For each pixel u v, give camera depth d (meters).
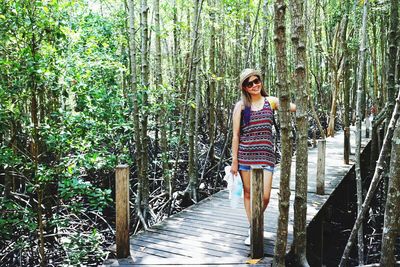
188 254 4.12
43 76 4.41
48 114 5.71
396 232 2.97
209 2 9.05
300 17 3.29
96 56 5.78
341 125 15.50
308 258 5.37
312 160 9.02
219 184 9.11
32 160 4.87
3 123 4.65
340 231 7.10
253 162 3.94
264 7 7.23
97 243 5.11
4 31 4.26
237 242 4.43
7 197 5.84
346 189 7.78
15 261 5.73
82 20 6.79
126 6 9.26
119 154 7.00
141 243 4.44
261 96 4.02
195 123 7.87
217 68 11.84
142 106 6.34
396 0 4.88
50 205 6.02
